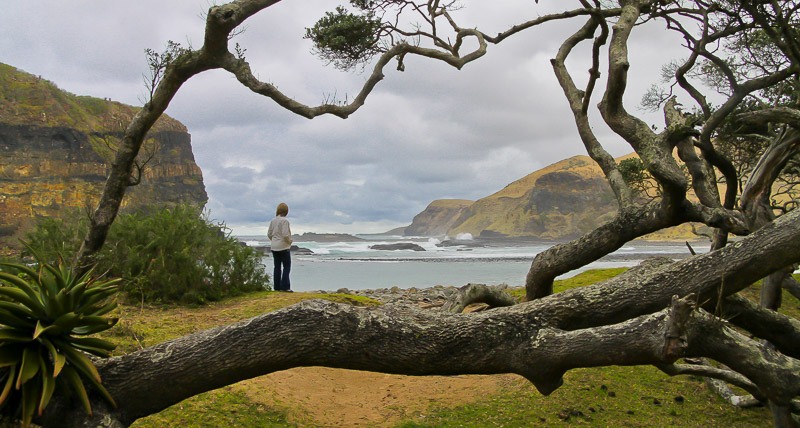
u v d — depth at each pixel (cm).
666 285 416
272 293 1248
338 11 858
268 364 397
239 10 617
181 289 1102
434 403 714
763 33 909
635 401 716
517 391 752
